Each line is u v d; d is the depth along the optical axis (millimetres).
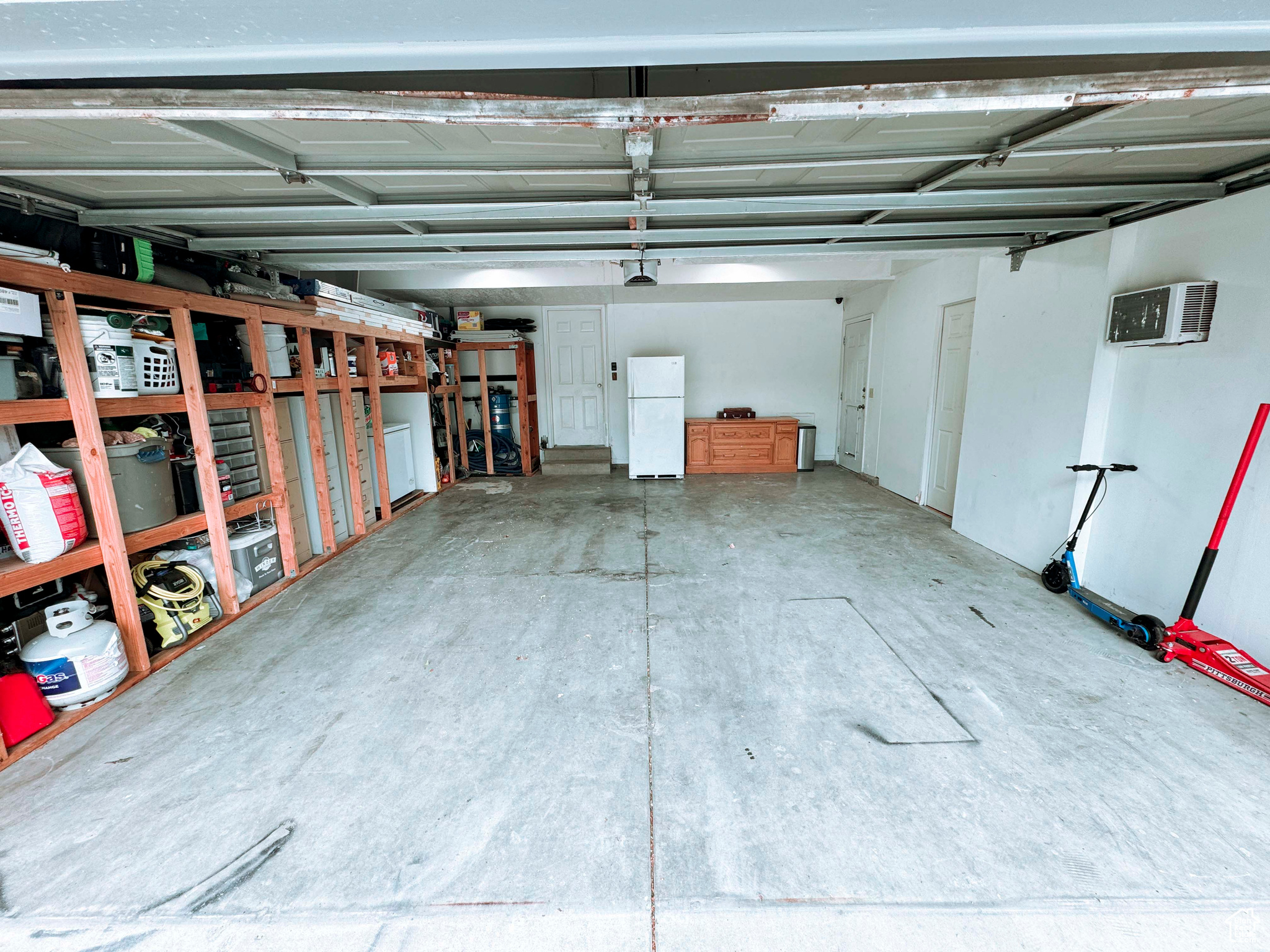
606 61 914
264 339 3182
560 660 2514
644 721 2061
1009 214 2875
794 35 845
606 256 3418
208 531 2902
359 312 4387
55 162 1814
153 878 1441
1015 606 2990
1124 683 2246
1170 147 1816
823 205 2377
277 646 2676
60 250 2232
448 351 6918
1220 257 2340
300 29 790
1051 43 881
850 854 1481
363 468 4633
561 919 1325
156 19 754
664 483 6473
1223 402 2363
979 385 3979
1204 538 2471
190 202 2344
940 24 819
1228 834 1514
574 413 7664
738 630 2775
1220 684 2227
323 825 1606
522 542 4297
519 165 1946
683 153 1919
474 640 2721
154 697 2254
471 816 1635
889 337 5766
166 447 2670
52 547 2047
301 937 1290
